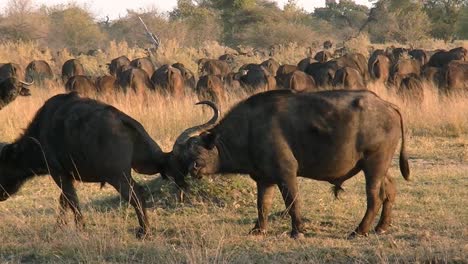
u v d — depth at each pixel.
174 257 26.16
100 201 37.38
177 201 35.88
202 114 64.56
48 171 30.81
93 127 28.86
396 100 69.75
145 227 29.38
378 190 29.97
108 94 73.75
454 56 114.56
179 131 60.50
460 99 69.50
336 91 30.05
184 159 29.52
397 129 30.19
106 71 122.00
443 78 81.00
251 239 29.33
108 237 27.89
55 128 29.66
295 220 29.77
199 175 29.66
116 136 28.75
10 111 62.03
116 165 28.83
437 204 36.00
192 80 91.25
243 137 29.83
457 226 30.84
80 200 38.06
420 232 30.25
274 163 29.47
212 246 28.22
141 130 29.20
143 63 107.75
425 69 90.00
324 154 29.41
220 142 29.91
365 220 30.00
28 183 42.22
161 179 37.72
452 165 48.81
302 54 156.62
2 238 28.84
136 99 70.75
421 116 63.84
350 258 26.55
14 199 38.34
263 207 30.59
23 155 30.84
